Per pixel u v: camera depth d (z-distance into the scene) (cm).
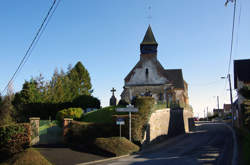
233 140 2177
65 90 4700
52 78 4712
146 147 2064
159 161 1377
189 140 2389
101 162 1420
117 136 2014
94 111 2792
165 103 2991
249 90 2738
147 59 4284
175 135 3027
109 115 2500
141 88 4172
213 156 1466
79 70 5609
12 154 1364
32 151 1294
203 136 2667
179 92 5316
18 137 1410
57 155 1538
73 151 1694
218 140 2234
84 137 2020
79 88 5375
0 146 1363
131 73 4278
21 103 3481
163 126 2661
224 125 4559
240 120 3306
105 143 1733
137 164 1306
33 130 1970
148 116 2244
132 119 2031
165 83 4147
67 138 2038
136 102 2247
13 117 2920
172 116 3052
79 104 3303
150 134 2219
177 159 1417
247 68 3644
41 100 3831
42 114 3362
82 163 1371
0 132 1376
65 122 2064
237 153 1524
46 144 1970
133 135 2003
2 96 2920
